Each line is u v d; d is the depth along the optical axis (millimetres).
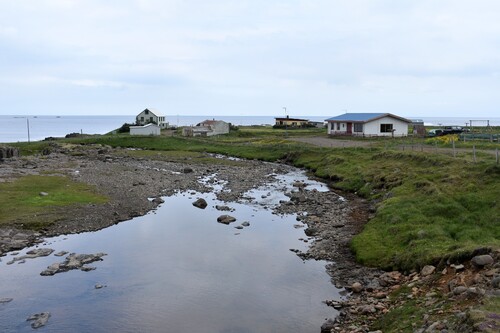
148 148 97188
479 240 22422
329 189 47688
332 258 25234
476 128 90688
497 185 30594
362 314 17766
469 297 15117
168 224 33250
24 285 21641
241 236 30016
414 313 15883
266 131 122938
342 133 93188
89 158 74688
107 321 18125
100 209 36344
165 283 22016
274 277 22656
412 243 23609
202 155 83125
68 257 25219
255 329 17422
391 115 85688
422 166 44219
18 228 30375
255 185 50875
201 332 17234
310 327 17469
